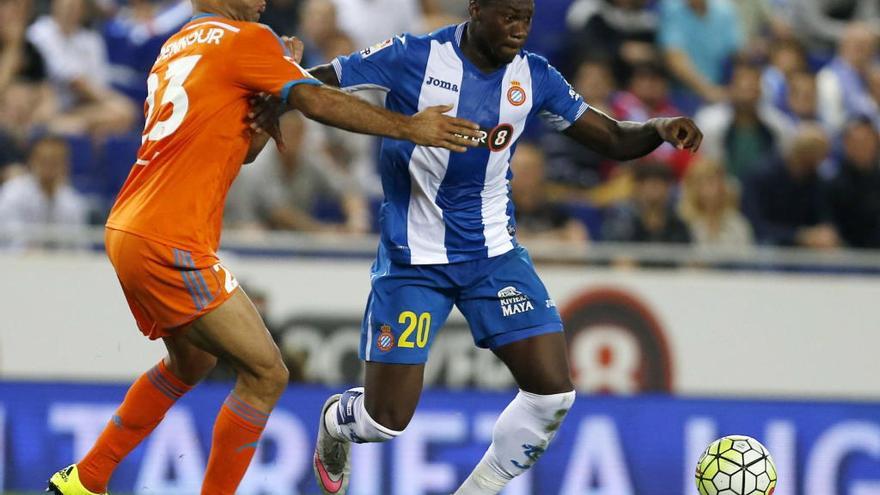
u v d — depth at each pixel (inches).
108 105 1448.1
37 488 1151.6
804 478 1240.2
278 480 1174.3
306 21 1465.3
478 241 751.1
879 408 1254.3
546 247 1243.2
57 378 1176.8
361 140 1386.6
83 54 1453.0
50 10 1508.4
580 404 1216.8
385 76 722.8
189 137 663.1
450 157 730.2
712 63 1631.4
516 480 1198.9
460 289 761.6
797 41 1708.9
